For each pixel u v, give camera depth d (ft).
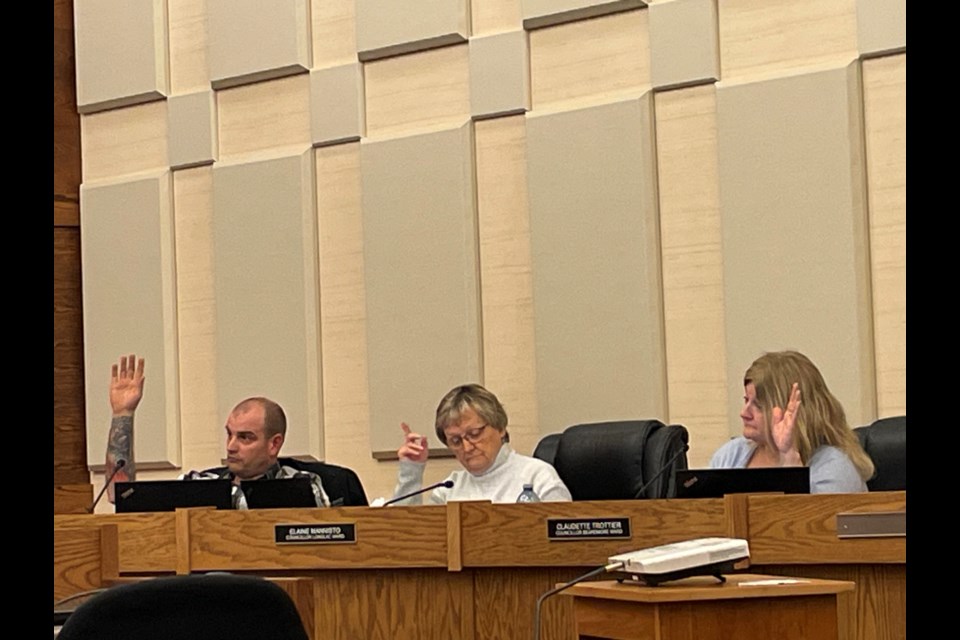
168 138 20.93
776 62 16.16
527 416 17.78
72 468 21.27
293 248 19.54
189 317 20.75
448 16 18.38
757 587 7.47
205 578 6.31
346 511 11.19
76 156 21.66
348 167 19.39
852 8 15.67
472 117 18.22
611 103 17.04
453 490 14.39
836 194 15.48
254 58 20.02
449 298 18.24
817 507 9.59
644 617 7.47
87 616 6.09
